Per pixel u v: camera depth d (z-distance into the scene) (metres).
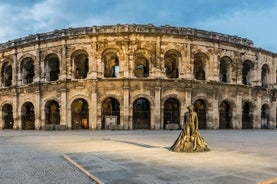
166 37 51.06
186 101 50.59
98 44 50.94
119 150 20.00
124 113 48.72
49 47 53.81
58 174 13.10
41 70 54.28
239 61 56.91
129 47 50.31
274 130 54.47
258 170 12.70
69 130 49.03
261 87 59.34
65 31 53.00
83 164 14.62
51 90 52.88
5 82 60.75
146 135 36.19
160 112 49.31
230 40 56.53
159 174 12.03
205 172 12.31
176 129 48.50
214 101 52.88
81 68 57.09
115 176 11.86
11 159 17.39
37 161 16.62
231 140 29.20
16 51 57.31
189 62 51.56
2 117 58.69
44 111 53.19
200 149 18.75
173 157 16.41
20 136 36.19
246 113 59.94
